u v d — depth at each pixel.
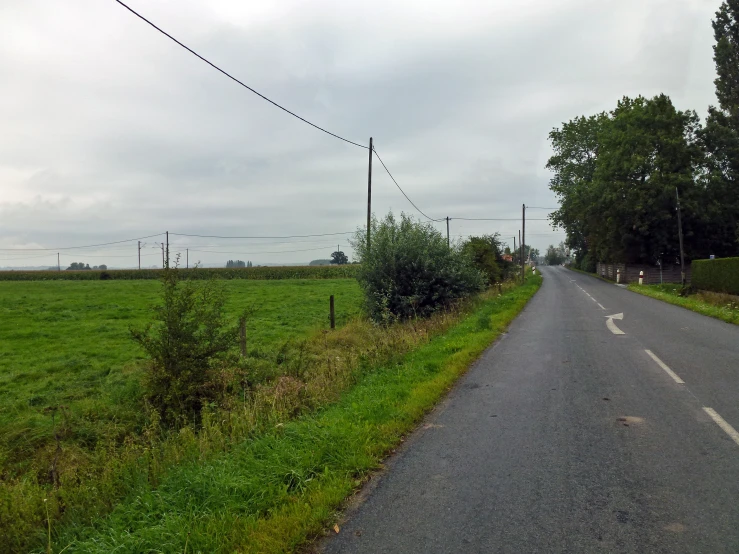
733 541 3.74
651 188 44.84
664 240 46.09
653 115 46.94
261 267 77.81
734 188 46.62
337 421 6.52
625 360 10.75
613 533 3.90
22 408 10.12
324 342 15.81
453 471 5.19
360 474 5.18
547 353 11.91
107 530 4.31
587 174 58.78
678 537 3.81
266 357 12.88
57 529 4.59
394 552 3.76
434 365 10.20
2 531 4.48
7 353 15.48
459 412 7.32
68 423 8.45
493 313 20.86
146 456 5.93
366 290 20.50
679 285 40.88
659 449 5.58
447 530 4.04
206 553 3.79
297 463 5.26
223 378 9.43
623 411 7.07
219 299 9.86
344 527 4.16
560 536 3.88
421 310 19.89
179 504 4.54
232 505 4.45
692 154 45.69
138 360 14.16
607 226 49.75
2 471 7.11
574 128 59.94
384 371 9.95
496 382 9.14
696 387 8.27
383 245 20.25
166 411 8.85
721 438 5.87
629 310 21.95
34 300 31.78
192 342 9.24
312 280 60.78
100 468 6.12
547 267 121.50
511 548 3.74
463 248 22.50
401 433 6.41
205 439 6.32
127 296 35.12
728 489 4.56
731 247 46.84
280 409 7.47
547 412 7.16
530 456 5.51
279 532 4.00
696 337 13.76
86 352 15.47
